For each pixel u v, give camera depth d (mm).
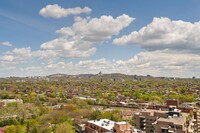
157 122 162500
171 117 172875
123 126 165250
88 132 199125
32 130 196125
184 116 175875
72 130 197750
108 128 179500
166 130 155875
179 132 151375
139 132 179125
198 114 197500
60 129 188875
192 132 169375
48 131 194500
